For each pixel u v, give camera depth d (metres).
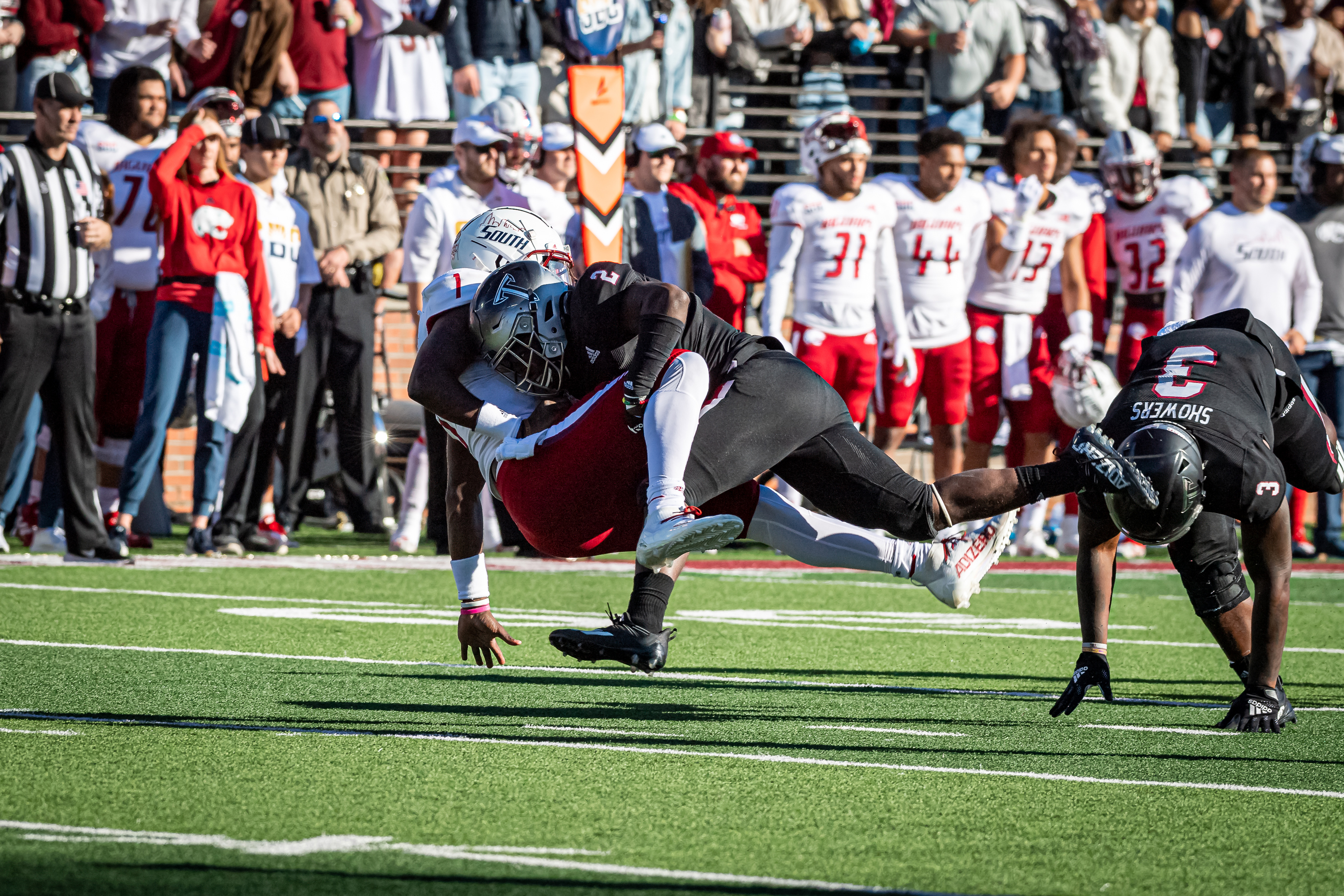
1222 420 15.48
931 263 35.97
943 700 18.25
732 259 38.31
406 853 10.91
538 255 16.03
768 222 49.25
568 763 14.17
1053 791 13.41
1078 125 49.50
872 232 35.44
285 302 34.62
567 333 14.91
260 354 33.25
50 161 28.75
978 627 25.41
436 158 44.97
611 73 33.88
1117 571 36.75
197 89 41.56
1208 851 11.51
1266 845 11.73
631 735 15.61
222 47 41.25
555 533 14.91
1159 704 18.31
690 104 47.78
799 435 14.41
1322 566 38.12
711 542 13.41
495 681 18.89
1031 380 36.84
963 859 11.12
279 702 17.00
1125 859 11.25
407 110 43.28
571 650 14.21
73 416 29.86
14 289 28.56
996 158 48.97
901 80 49.62
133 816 11.82
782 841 11.50
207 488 33.97
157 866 10.38
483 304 14.80
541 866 10.65
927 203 35.81
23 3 40.06
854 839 11.62
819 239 35.22
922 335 36.34
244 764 13.80
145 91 34.75
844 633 24.22
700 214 37.66
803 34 48.94
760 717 16.86
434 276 33.69
